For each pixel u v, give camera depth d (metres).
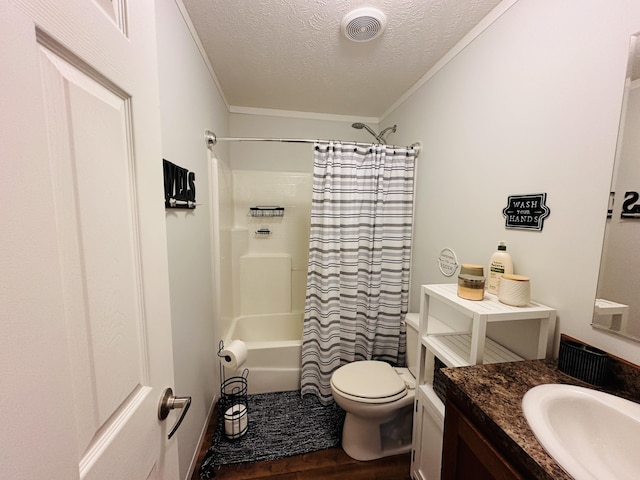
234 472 1.38
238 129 2.46
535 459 0.53
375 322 1.96
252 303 2.62
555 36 0.97
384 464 1.44
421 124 1.87
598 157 0.85
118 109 0.48
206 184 1.67
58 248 0.35
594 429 0.69
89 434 0.40
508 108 1.18
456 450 0.80
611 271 0.81
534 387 0.74
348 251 1.87
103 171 0.44
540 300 1.04
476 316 0.91
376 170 1.87
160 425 0.63
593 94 0.86
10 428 0.28
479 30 1.33
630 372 0.74
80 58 0.38
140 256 0.54
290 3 1.22
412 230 1.98
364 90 2.07
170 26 1.09
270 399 1.94
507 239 1.19
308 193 2.67
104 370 0.44
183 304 1.24
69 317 0.37
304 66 1.73
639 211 0.75
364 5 1.23
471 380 0.80
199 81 1.49
